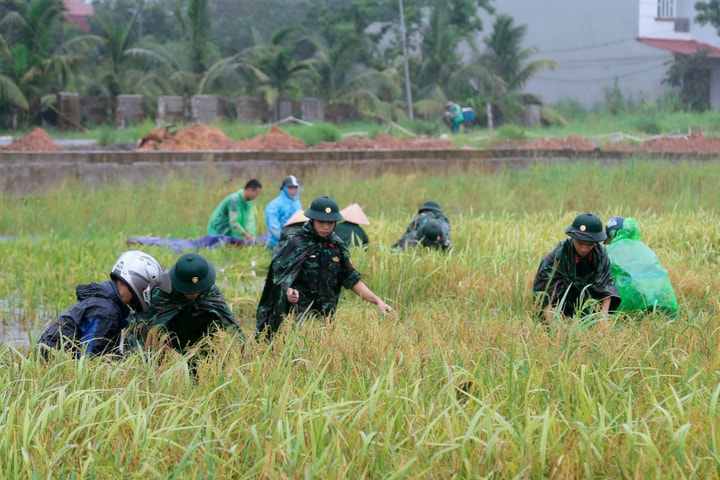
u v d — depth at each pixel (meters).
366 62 100.06
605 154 54.78
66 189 41.16
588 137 81.88
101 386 10.84
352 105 90.38
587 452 8.48
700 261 23.02
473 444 9.05
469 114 88.06
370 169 49.19
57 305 19.36
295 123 83.69
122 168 44.19
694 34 113.75
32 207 37.88
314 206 15.02
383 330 13.18
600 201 39.81
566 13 114.06
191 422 9.61
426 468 8.23
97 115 87.12
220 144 56.47
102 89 91.50
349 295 19.77
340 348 11.98
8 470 8.49
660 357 12.06
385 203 39.34
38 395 9.87
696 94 105.31
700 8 111.00
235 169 45.97
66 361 11.20
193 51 90.75
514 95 99.12
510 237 24.97
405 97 97.69
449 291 19.31
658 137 79.12
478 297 18.27
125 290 12.52
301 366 11.80
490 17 120.38
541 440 8.48
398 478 8.20
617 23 110.00
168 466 8.95
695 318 14.77
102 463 8.68
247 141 57.47
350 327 13.51
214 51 96.69
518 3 118.38
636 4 108.50
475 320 14.40
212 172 45.50
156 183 44.47
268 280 15.45
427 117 94.31
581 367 10.80
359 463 8.49
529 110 97.62
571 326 13.17
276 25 122.75
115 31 88.38
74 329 12.27
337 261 15.30
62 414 9.53
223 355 11.59
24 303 19.86
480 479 8.19
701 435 8.94
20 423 9.63
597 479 8.46
